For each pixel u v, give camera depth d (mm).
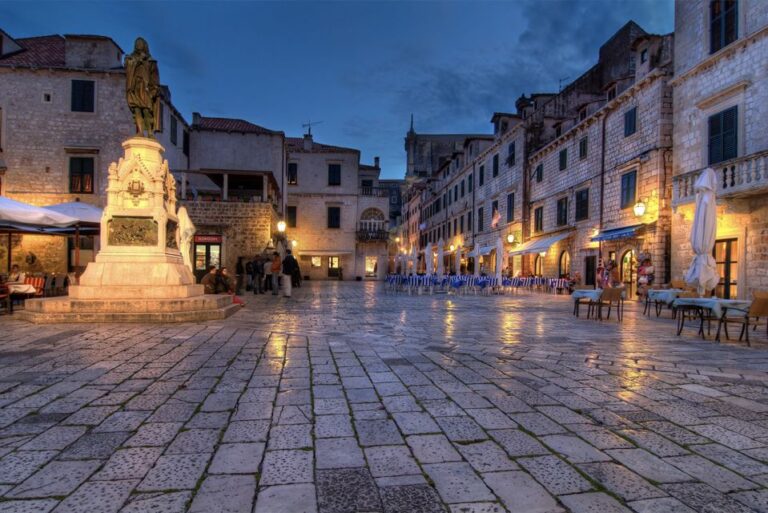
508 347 6758
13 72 22422
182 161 28516
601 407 3883
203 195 30016
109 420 3430
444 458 2832
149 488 2402
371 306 13828
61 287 14594
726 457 2895
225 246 23547
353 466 2705
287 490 2400
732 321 7664
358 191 39594
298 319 10039
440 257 24047
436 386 4512
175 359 5582
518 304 15719
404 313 11812
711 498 2373
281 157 32188
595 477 2596
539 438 3180
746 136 13211
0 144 22266
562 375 5012
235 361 5512
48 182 22484
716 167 13039
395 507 2242
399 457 2842
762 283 12375
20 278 11836
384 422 3473
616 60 28078
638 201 18719
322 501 2291
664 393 4328
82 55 23141
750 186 11703
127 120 23016
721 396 4246
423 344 6918
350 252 39031
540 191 28250
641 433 3297
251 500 2293
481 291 23203
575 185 23953
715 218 10094
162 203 10281
